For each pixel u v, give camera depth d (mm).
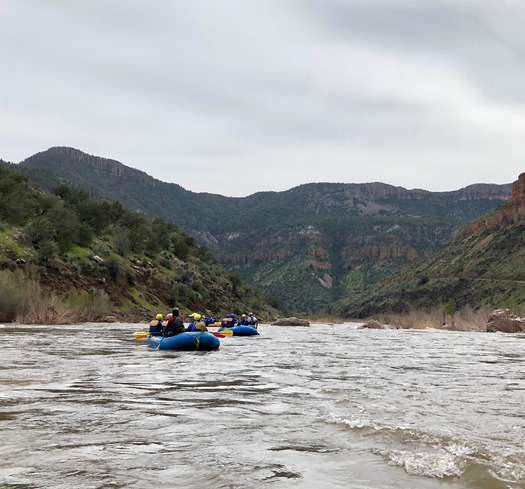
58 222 62281
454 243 191875
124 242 72438
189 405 7609
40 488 3967
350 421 6461
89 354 15875
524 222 161250
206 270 97000
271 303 154875
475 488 4051
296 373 11992
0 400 7766
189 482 4160
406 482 4195
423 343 27203
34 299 39688
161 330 20938
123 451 5059
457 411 7305
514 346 25547
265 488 4031
